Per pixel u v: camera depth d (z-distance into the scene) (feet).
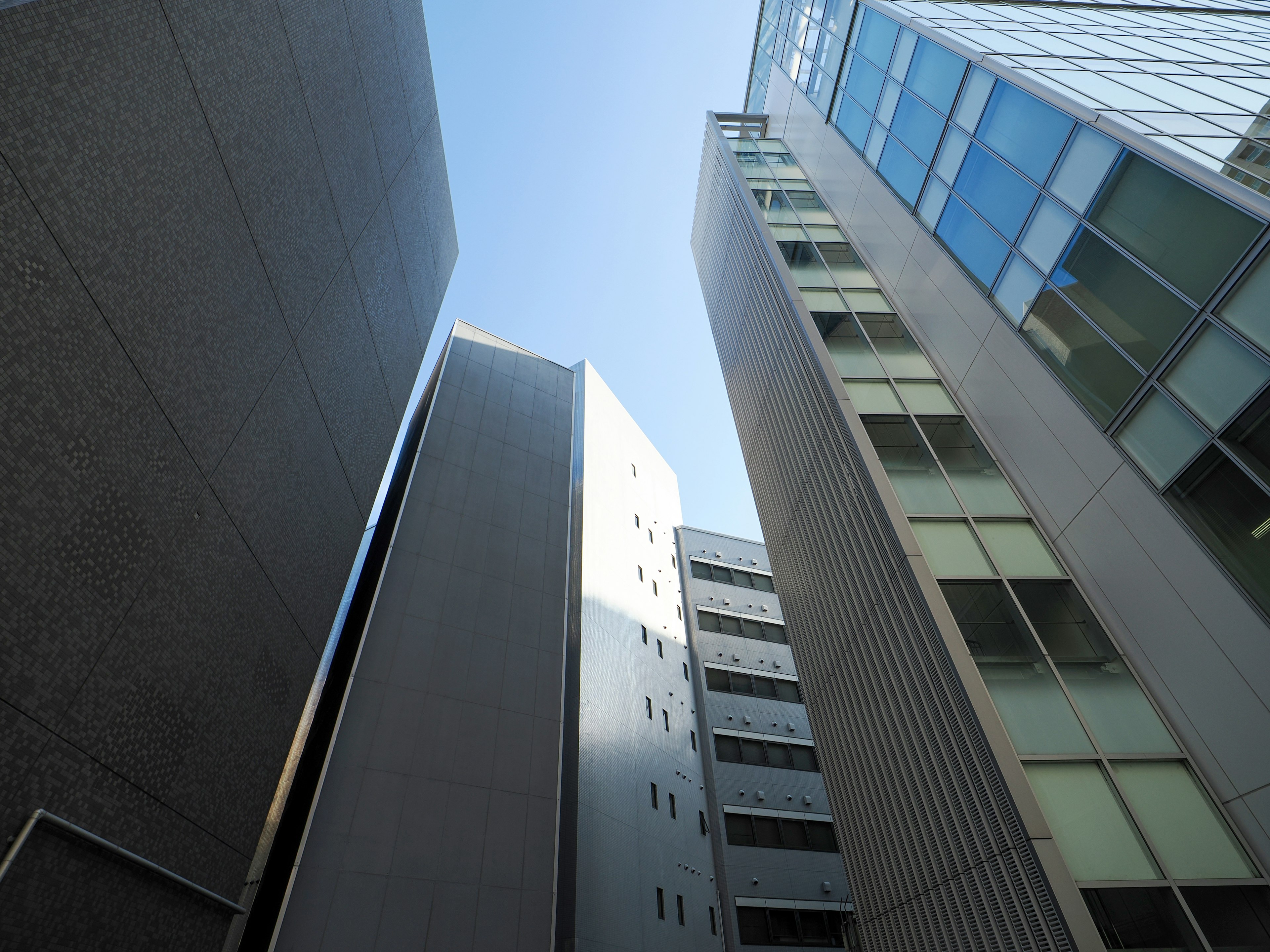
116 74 20.31
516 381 99.09
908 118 61.36
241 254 28.30
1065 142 40.52
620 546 111.45
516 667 68.03
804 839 99.04
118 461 20.67
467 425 86.58
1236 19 70.54
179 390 23.91
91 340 19.35
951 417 49.60
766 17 112.47
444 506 76.07
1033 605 37.65
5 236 16.24
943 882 35.86
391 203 50.08
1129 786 30.37
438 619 66.69
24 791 17.31
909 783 40.06
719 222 97.45
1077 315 38.83
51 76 17.72
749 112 120.57
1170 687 32.17
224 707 27.68
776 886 92.07
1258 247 28.48
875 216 67.36
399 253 52.54
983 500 43.83
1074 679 34.42
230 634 28.14
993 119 48.14
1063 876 27.30
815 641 56.39
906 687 40.81
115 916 21.02
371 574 72.95
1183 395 31.76
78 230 18.78
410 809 54.03
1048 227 41.68
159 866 22.61
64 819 18.65
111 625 20.59
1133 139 35.19
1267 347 27.61
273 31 31.19
